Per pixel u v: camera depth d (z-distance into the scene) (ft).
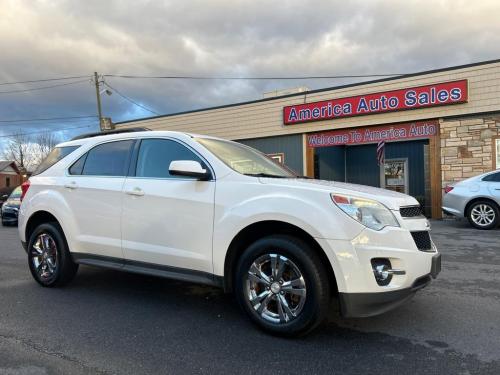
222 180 13.42
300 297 11.73
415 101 44.57
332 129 50.57
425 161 49.37
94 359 10.94
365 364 10.54
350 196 11.66
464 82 41.83
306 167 52.85
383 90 46.68
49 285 17.65
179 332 12.74
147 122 65.57
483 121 41.63
